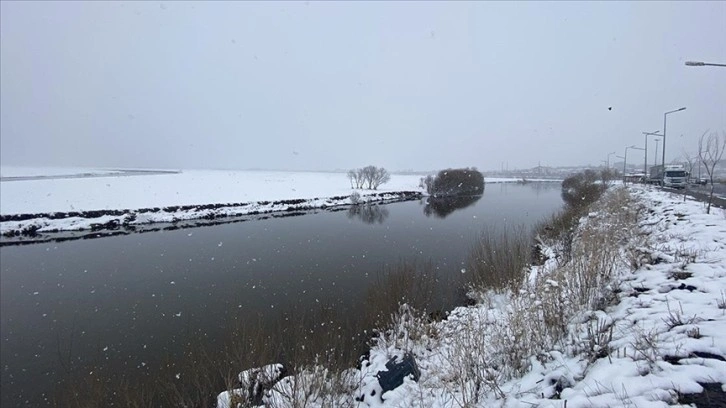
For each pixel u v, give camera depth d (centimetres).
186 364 808
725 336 398
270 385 625
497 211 3072
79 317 1145
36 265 1750
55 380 812
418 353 732
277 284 1362
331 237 2234
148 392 709
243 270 1577
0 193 3756
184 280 1473
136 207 3158
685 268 655
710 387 327
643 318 488
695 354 378
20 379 818
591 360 428
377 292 996
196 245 2128
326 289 1272
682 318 459
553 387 409
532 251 1402
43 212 2733
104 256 1909
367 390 617
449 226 2397
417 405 521
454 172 5216
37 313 1183
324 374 629
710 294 527
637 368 373
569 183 4841
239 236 2375
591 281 675
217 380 720
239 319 1035
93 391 725
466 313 822
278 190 5062
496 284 986
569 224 1720
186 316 1109
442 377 560
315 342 806
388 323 873
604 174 4294
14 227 2431
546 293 682
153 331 1022
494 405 429
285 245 2050
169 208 3122
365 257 1683
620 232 1138
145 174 7875
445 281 1199
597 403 337
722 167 3672
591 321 521
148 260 1809
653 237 1006
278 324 974
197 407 633
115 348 937
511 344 556
